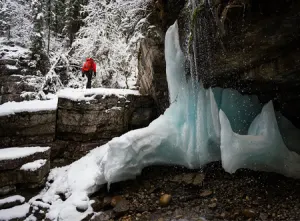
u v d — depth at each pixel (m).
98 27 8.77
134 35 6.67
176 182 3.93
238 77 3.72
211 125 4.06
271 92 3.81
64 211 3.48
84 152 5.12
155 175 4.21
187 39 3.63
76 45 9.48
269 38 2.60
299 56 2.58
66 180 4.28
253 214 2.96
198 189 3.70
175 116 4.33
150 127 4.29
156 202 3.56
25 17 12.25
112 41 8.84
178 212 3.28
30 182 4.09
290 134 3.95
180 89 4.28
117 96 5.49
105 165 3.89
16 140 4.80
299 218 2.81
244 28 2.58
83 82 9.44
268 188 3.46
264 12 2.31
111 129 5.40
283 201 3.17
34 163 4.20
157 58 5.36
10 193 3.94
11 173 3.97
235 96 4.24
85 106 5.18
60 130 5.18
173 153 4.29
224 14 2.51
